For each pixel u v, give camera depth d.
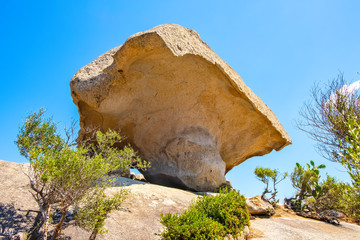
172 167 11.02
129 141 12.08
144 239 5.85
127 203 7.09
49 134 6.38
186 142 11.13
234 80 10.77
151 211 7.07
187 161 10.91
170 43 8.77
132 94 10.80
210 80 11.03
